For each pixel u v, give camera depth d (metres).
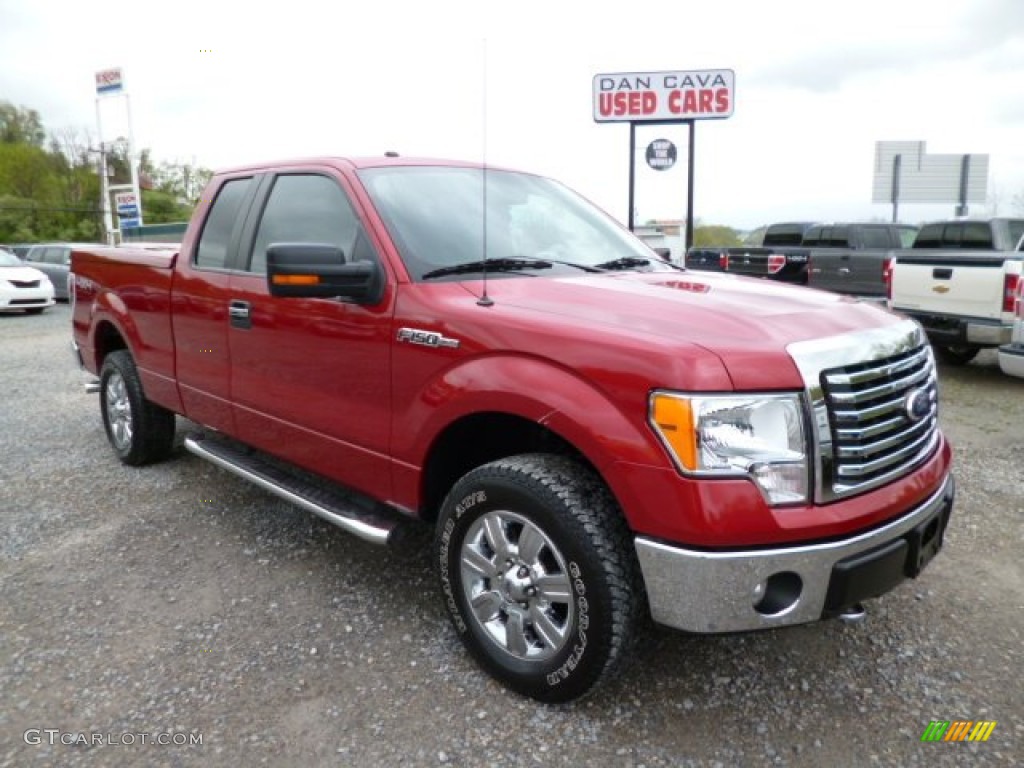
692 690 2.79
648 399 2.28
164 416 5.13
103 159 35.69
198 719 2.65
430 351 2.85
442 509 2.89
